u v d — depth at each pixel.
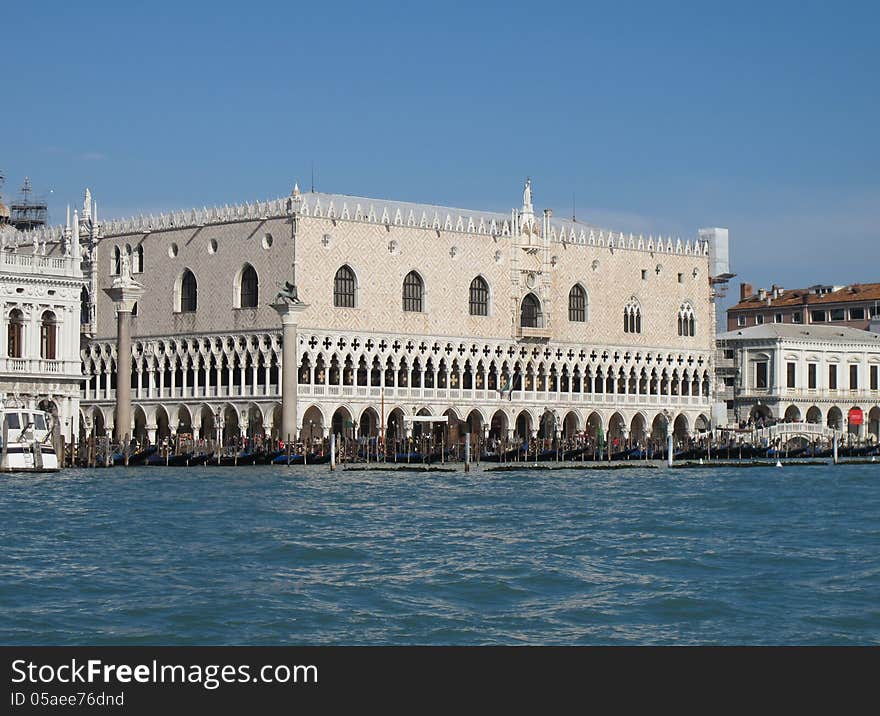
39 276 143.12
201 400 176.12
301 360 169.38
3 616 58.22
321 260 170.62
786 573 69.94
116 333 183.12
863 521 93.38
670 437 164.75
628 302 199.00
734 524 91.00
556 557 74.69
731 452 182.62
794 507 104.00
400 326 177.25
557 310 191.75
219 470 141.62
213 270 176.25
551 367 191.50
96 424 186.00
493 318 185.50
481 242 184.38
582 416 193.75
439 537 82.62
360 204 186.88
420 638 55.94
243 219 173.62
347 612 59.91
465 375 183.50
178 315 179.25
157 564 70.56
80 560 71.38
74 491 109.75
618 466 162.38
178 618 58.31
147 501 101.75
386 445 164.50
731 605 62.00
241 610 59.91
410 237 178.12
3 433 129.25
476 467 154.75
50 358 145.12
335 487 118.81
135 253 183.38
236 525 86.94
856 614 60.38
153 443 179.62
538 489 120.56
